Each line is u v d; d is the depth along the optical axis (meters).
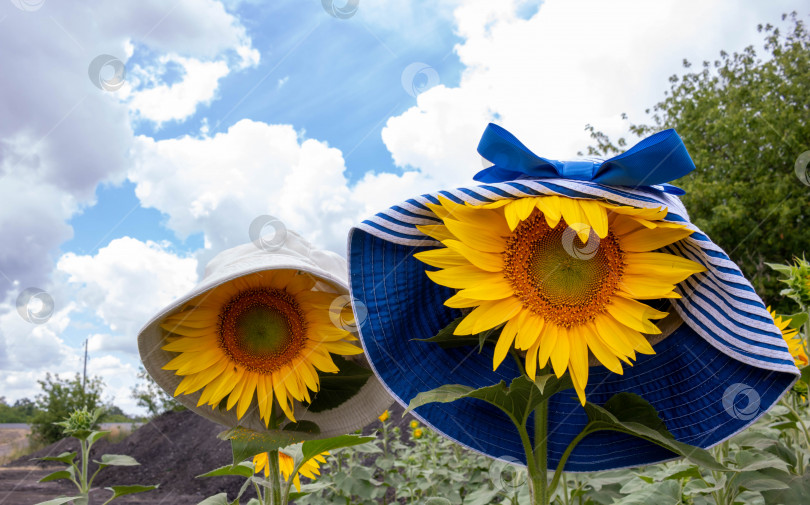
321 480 2.73
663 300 1.10
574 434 1.13
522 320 0.95
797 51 15.08
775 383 0.94
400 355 1.08
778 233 11.89
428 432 3.43
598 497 1.66
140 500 5.64
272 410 1.25
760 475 1.23
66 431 1.91
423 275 1.10
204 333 1.26
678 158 0.90
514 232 0.98
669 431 1.05
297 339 1.27
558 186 0.92
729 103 14.73
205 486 5.86
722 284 0.95
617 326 0.96
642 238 0.98
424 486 2.72
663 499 1.35
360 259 1.04
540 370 1.00
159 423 7.82
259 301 1.27
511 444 1.13
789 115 13.10
